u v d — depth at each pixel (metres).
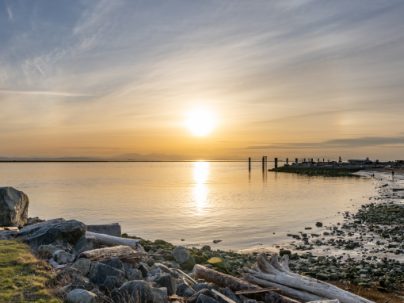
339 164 136.50
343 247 18.19
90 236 11.98
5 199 14.80
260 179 84.94
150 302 6.88
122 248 10.42
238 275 12.73
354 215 29.50
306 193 49.28
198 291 7.98
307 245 19.08
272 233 22.67
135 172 131.25
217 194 47.84
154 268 9.97
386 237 20.44
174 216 29.34
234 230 23.67
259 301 8.39
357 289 11.17
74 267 8.62
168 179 85.00
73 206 34.94
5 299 6.55
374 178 86.06
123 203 37.59
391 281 11.80
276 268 9.81
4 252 9.30
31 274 8.00
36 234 11.45
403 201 39.47
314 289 8.38
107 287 7.46
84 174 109.12
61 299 6.85
